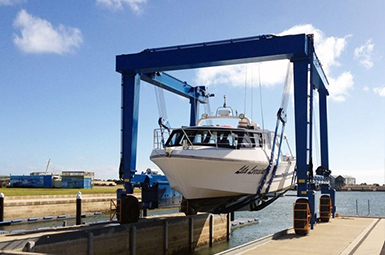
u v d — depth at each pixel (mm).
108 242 13273
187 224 18406
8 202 28359
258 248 10539
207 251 19078
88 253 12383
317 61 16047
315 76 17562
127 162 15477
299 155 13797
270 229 28391
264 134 14562
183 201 19344
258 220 34250
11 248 10312
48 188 58031
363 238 12375
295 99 13945
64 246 11703
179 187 12844
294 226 13164
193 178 12406
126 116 15695
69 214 33062
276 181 15211
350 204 66062
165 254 16266
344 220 18047
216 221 21672
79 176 59625
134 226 14484
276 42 13781
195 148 12398
